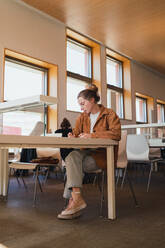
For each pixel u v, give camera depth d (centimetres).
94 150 178
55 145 134
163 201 235
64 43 629
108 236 137
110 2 491
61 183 366
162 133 483
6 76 538
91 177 364
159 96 1070
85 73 734
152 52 771
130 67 872
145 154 303
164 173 507
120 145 233
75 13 536
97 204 218
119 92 856
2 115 173
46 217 177
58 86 603
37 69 598
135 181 384
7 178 261
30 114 171
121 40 676
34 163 234
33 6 511
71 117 630
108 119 184
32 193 277
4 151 264
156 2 491
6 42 497
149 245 124
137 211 195
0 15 492
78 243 127
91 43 726
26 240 132
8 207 209
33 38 553
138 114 984
